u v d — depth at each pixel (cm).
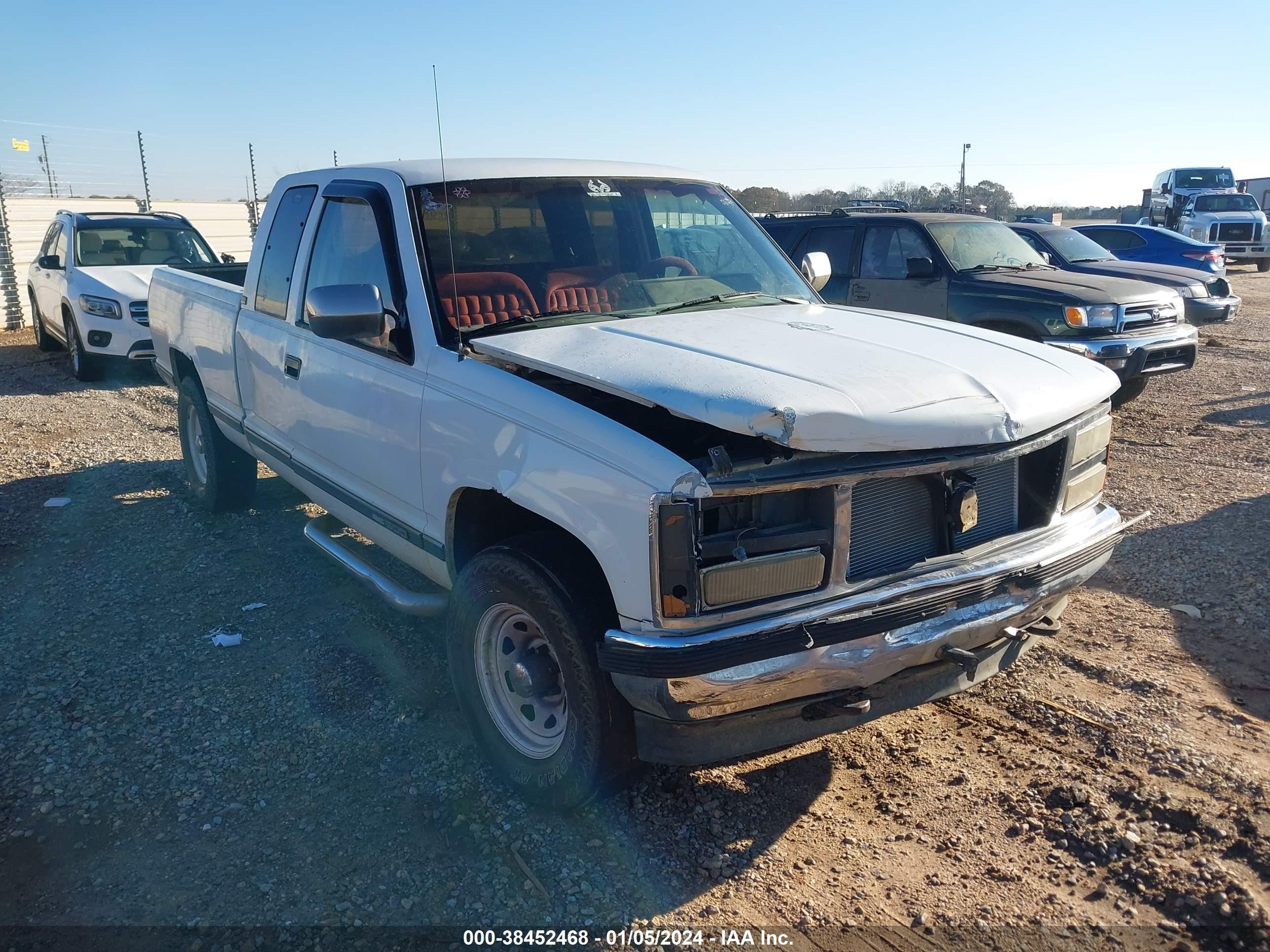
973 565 306
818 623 279
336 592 525
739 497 280
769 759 366
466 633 344
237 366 546
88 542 607
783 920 283
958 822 326
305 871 307
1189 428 877
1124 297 904
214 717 400
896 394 293
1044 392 322
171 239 1339
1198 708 387
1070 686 411
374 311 364
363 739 383
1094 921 279
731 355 320
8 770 363
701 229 470
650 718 294
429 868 308
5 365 1348
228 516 650
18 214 1841
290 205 503
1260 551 540
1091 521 351
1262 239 2683
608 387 297
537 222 421
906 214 1054
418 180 408
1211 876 293
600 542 285
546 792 323
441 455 356
